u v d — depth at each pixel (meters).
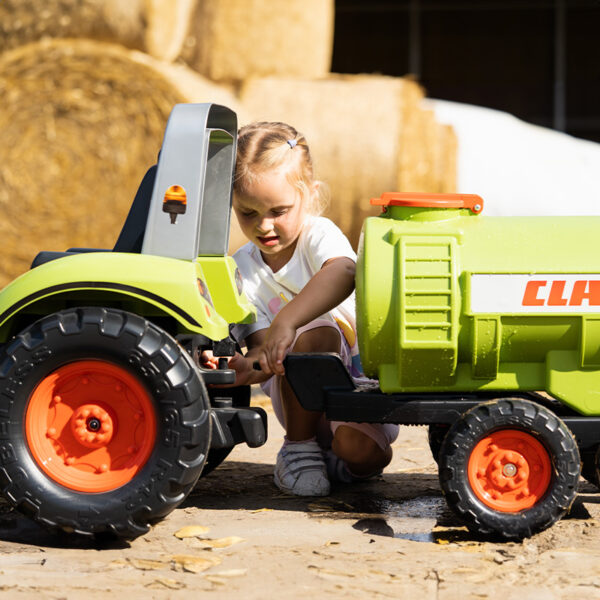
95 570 2.07
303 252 2.75
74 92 6.21
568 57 11.87
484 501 2.30
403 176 6.28
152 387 2.20
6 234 6.21
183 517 2.50
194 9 6.55
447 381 2.39
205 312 2.26
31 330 2.24
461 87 12.04
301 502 2.67
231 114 2.50
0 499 2.65
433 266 2.31
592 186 6.77
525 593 1.95
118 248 2.45
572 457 2.28
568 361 2.37
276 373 2.48
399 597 1.93
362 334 2.38
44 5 6.21
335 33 12.12
